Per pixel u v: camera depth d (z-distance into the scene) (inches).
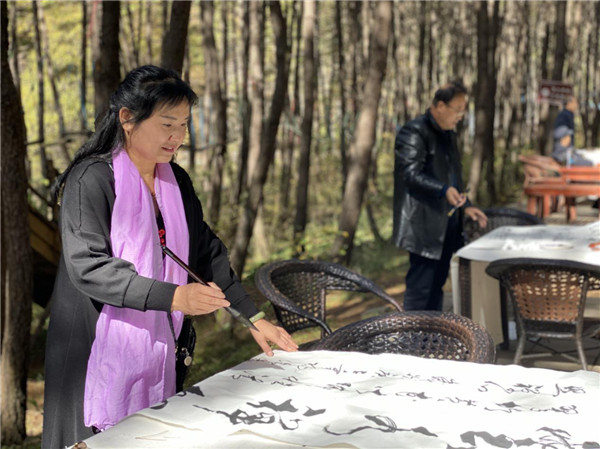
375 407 75.0
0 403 265.4
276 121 335.9
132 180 84.7
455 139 201.5
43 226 386.0
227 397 77.8
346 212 321.4
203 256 97.8
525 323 163.9
